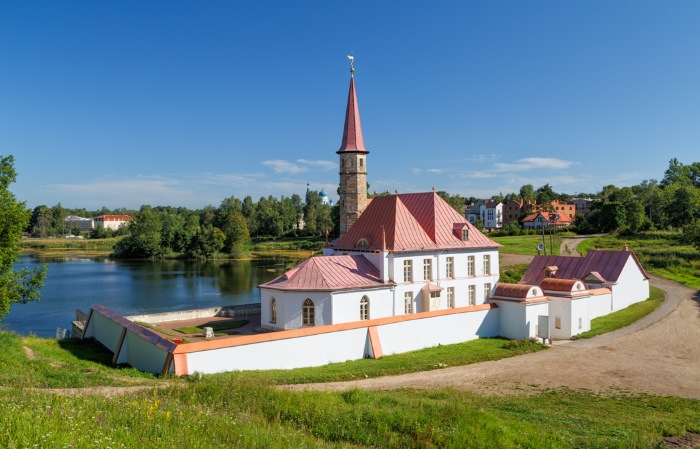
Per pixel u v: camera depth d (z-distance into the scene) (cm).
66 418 1410
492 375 3228
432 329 4072
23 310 7150
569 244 11312
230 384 2241
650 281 7162
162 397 1961
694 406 2623
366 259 4828
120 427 1419
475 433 1850
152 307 7338
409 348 3906
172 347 2936
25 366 2753
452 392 2672
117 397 1844
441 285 4994
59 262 14225
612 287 5475
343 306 4272
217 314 5528
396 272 4681
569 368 3416
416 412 2044
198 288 9169
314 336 3428
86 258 15438
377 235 4938
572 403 2633
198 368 2966
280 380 2914
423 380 3084
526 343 4081
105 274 11362
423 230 5097
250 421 1747
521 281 6166
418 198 5534
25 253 17175
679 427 2175
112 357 3656
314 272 4350
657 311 5300
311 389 2711
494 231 14425
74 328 5331
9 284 4381
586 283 5650
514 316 4428
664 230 13350
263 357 3212
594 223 14100
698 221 9469
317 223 19488
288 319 4253
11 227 4206
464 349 3941
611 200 15038
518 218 18575
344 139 5847
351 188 5784
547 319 4231
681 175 18638
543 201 19600
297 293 4225
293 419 1922
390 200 5147
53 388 2336
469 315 4331
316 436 1783
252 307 5719
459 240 5234
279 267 12762
